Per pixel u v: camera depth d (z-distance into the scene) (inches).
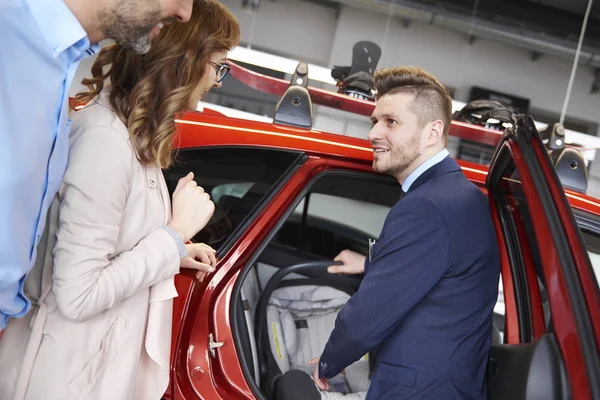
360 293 54.7
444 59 346.0
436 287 54.3
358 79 108.9
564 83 347.3
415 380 53.4
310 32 339.6
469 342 54.2
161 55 42.3
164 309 45.5
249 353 58.7
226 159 62.8
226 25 44.8
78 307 39.3
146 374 46.8
